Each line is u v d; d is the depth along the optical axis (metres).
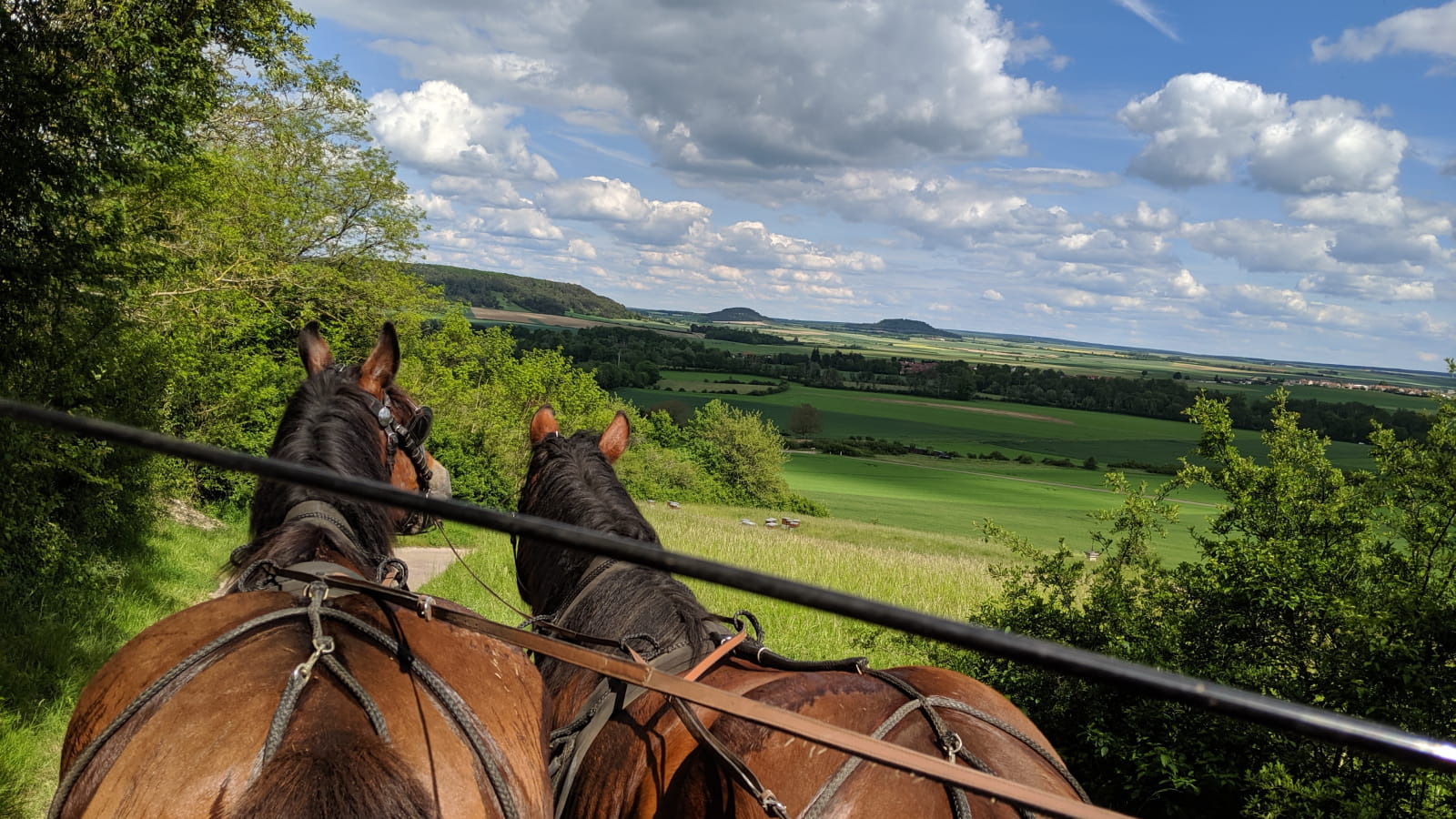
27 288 8.33
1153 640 6.04
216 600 2.41
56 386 8.80
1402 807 4.53
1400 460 5.52
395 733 1.91
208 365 15.76
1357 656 4.92
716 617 3.22
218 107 12.82
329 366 3.52
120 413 9.79
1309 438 6.45
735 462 59.94
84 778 1.98
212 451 1.66
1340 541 5.89
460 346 28.86
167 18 9.56
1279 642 5.81
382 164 26.30
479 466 26.88
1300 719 1.18
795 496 60.09
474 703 2.20
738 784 2.16
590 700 2.91
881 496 72.19
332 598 2.41
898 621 1.26
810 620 12.10
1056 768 2.30
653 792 2.45
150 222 9.79
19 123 7.95
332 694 1.94
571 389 30.22
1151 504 7.21
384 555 3.02
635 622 3.07
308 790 1.65
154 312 14.92
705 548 21.55
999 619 7.02
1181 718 5.58
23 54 8.11
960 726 2.28
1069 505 71.62
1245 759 5.37
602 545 1.40
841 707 2.30
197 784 1.74
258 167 23.88
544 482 3.71
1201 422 6.91
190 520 16.92
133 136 9.19
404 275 27.14
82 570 9.62
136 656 2.21
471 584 15.04
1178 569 6.50
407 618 2.42
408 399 3.82
